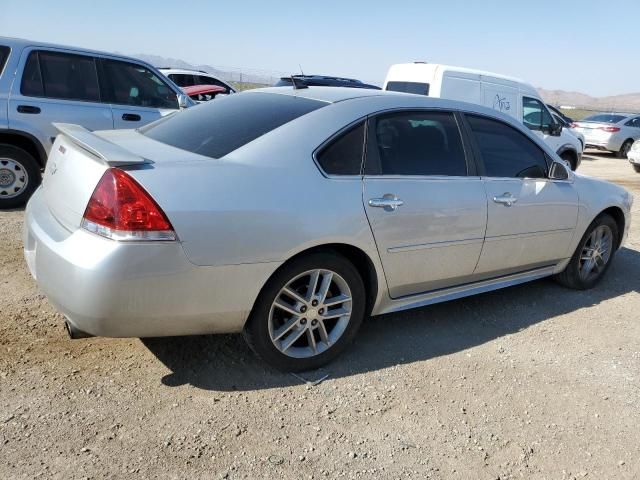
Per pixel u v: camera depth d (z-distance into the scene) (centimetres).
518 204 414
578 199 466
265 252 292
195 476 244
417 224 354
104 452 252
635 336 423
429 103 388
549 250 457
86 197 272
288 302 323
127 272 260
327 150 326
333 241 316
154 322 277
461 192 378
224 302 289
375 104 358
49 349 333
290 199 301
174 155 303
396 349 373
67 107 670
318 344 338
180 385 309
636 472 274
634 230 760
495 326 422
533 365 367
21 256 480
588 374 361
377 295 354
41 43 664
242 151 307
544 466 272
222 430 275
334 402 307
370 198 331
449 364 359
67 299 267
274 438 273
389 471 258
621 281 552
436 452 274
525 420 307
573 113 6341
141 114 723
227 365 333
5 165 646
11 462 240
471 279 412
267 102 367
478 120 413
